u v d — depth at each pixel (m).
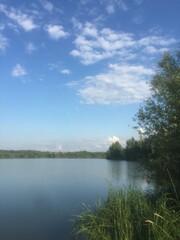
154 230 10.94
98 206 15.38
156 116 18.70
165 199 13.12
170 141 16.48
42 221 18.17
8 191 29.89
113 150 112.81
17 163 96.19
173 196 16.23
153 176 19.06
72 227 16.66
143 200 13.99
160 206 12.42
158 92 18.88
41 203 23.66
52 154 180.00
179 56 20.23
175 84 16.64
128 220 12.59
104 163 93.38
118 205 13.73
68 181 38.12
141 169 20.00
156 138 17.70
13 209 21.59
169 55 20.12
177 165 16.77
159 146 17.42
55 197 26.08
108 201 15.20
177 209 13.30
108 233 13.25
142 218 12.59
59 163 98.62
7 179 41.47
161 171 17.95
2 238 15.24
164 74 19.89
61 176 45.69
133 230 12.48
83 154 191.38
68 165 83.06
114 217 13.61
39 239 14.92
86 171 56.88
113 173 50.25
